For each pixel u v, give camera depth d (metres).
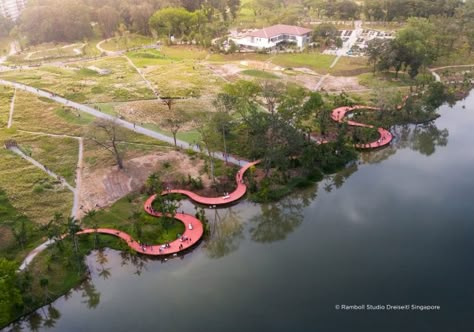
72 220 89.44
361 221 97.50
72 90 182.50
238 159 123.50
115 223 97.81
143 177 115.69
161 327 72.44
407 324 70.19
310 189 110.25
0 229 94.81
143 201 105.75
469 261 83.19
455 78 184.00
